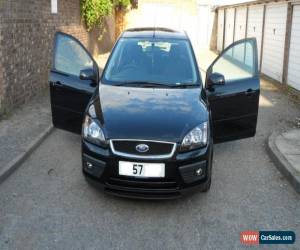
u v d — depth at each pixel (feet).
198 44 90.94
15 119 26.08
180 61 20.02
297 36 40.19
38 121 25.85
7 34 26.61
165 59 20.06
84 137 16.15
